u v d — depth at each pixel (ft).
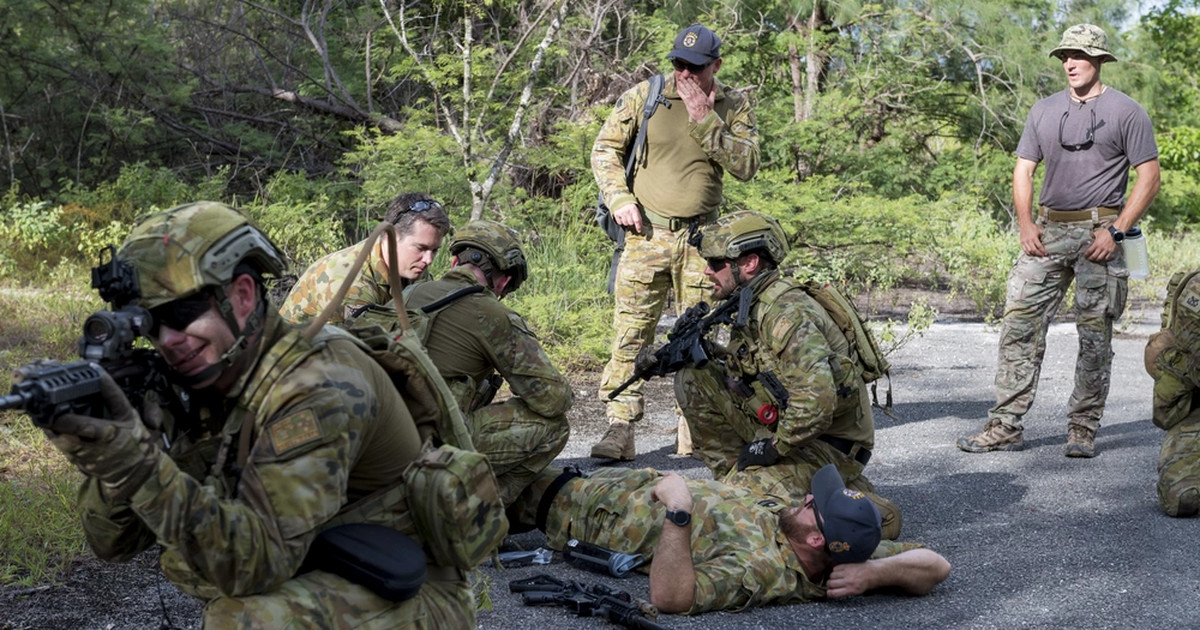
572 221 35.24
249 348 7.04
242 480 6.89
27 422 19.01
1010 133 54.75
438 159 35.40
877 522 12.42
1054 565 14.20
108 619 11.95
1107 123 19.81
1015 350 20.53
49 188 47.91
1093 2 55.93
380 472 7.67
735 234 14.73
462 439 8.34
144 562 13.73
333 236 36.35
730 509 12.67
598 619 11.99
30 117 48.65
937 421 23.22
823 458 14.87
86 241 36.70
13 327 26.99
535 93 39.32
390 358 8.02
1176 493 16.25
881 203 38.32
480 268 14.74
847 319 14.98
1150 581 13.62
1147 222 60.08
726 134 19.06
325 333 7.52
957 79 54.80
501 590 12.89
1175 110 78.48
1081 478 18.71
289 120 49.44
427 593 7.91
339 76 48.32
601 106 37.32
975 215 48.73
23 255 37.01
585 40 42.27
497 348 13.96
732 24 48.47
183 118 51.06
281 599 7.17
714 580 12.03
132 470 6.23
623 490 13.43
